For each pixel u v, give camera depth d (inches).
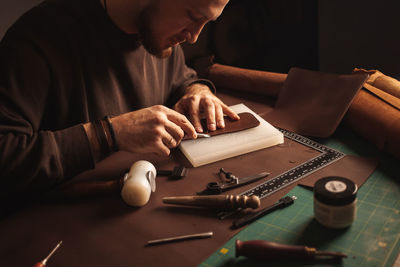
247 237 36.6
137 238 37.1
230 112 58.7
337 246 34.8
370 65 107.2
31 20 50.3
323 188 36.6
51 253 35.3
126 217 40.3
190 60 96.1
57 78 51.8
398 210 39.0
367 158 48.9
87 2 53.2
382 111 51.5
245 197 39.4
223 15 97.2
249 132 54.7
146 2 47.8
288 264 33.1
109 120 46.5
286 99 65.2
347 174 45.6
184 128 50.1
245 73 77.1
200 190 44.4
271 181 45.3
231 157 51.4
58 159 43.2
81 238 37.6
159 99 69.7
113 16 54.2
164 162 50.9
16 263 35.0
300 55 99.5
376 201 40.8
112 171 49.2
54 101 53.6
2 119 45.3
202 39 97.0
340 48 105.1
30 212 41.8
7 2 70.0
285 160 49.7
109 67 57.6
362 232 36.3
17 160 42.0
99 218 40.4
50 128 56.1
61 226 39.4
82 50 54.2
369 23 102.1
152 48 52.8
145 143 46.2
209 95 63.6
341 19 100.4
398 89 56.6
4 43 48.8
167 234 37.4
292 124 59.1
